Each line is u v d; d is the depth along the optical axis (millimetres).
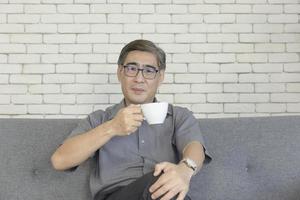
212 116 2541
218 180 1873
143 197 1354
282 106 2539
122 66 1904
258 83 2545
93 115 1934
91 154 1709
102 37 2549
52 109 2533
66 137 1934
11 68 2527
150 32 2549
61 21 2543
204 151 1763
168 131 1850
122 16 2551
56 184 1871
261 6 2555
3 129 1928
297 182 1862
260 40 2551
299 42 2543
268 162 1888
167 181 1346
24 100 2527
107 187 1756
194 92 2549
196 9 2555
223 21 2553
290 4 2557
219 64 2547
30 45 2537
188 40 2555
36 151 1908
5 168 1876
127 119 1595
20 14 2537
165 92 2547
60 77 2539
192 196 1857
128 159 1802
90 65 2545
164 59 1936
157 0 2553
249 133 1932
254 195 1862
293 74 2539
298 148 1898
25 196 1851
